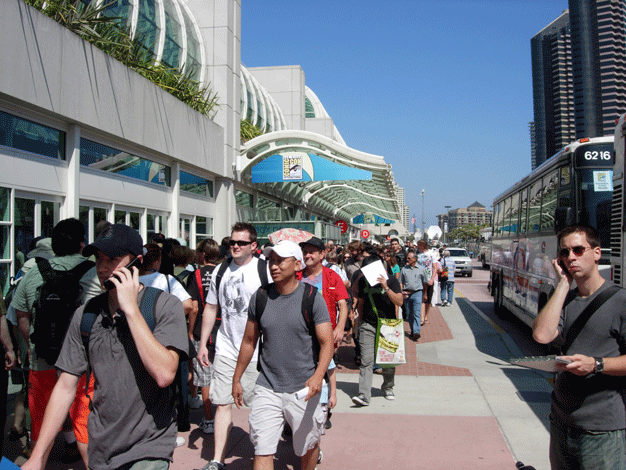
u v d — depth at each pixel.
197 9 16.08
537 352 9.88
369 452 4.87
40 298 3.99
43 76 7.93
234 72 16.59
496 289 15.07
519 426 5.57
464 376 7.79
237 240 4.56
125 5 11.69
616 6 123.56
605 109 124.25
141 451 2.48
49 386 4.09
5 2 7.16
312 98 44.62
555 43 147.62
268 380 3.69
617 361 2.58
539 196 9.83
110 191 10.37
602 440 2.67
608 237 7.50
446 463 4.62
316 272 5.53
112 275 2.47
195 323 5.44
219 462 4.26
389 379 6.55
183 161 13.21
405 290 10.91
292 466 4.58
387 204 28.75
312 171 16.44
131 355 2.53
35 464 2.42
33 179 8.10
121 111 10.20
